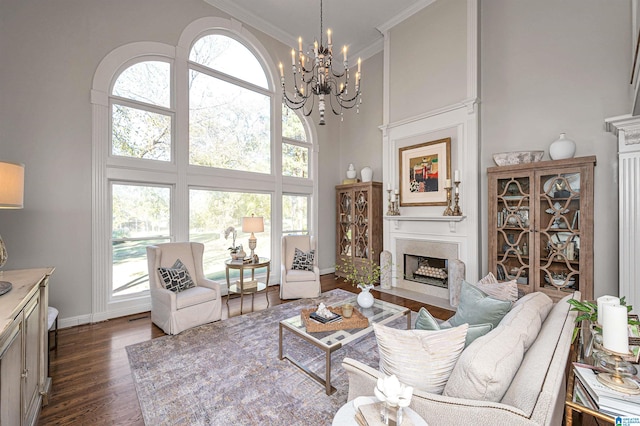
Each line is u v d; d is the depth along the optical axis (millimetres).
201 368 2367
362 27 5094
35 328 1758
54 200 3107
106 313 3420
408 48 4723
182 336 2965
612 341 1113
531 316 1544
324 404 1942
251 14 4715
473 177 3922
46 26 3064
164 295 3062
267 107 5109
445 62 4242
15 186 1673
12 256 2908
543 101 3512
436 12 4352
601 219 3104
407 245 4727
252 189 4812
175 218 3961
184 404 1929
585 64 3229
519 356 1171
